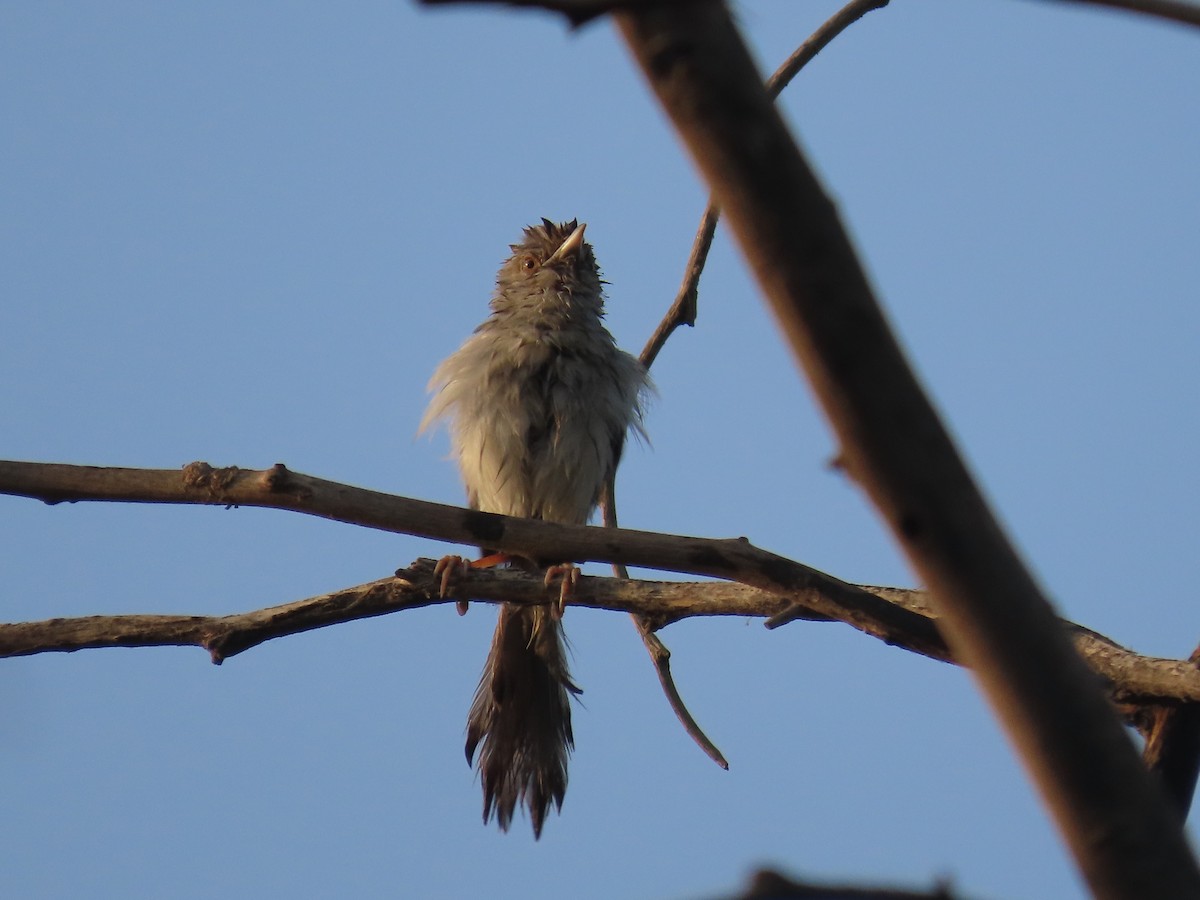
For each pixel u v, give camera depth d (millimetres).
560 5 3229
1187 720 8289
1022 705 3879
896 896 3602
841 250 3643
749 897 3561
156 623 9453
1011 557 3842
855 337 3682
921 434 3756
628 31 3570
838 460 4160
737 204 3613
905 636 8148
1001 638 3854
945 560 3826
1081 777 3881
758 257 3662
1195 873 3871
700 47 3502
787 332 3727
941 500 3789
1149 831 3857
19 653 9391
